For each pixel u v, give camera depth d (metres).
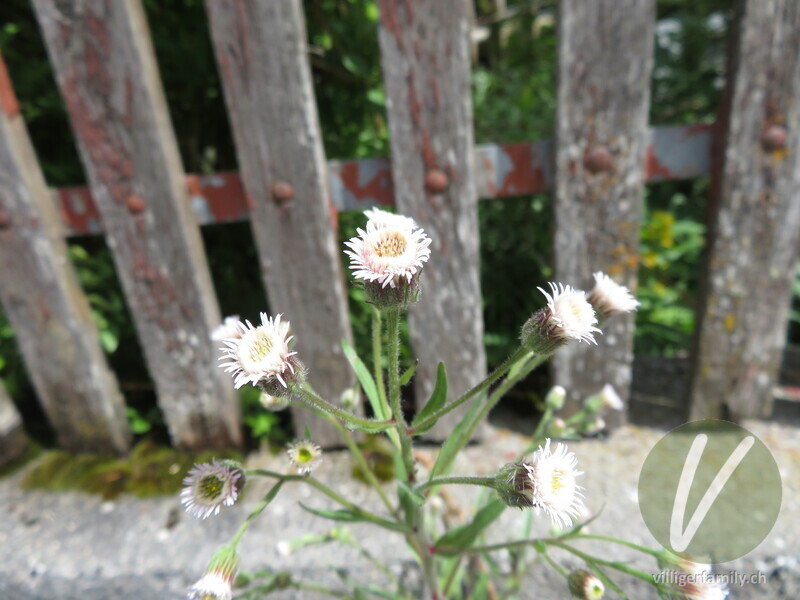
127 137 0.44
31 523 0.49
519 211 0.61
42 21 0.41
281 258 0.48
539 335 0.24
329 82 0.59
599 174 0.44
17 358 0.60
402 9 0.40
